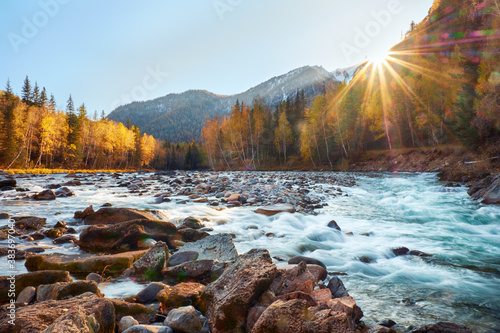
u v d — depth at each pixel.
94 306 2.79
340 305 2.99
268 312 2.66
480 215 11.49
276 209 10.62
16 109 54.47
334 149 60.34
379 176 30.06
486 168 21.39
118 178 27.83
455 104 34.31
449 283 4.93
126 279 4.53
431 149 39.22
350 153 55.34
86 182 22.69
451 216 11.37
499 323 3.55
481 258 6.38
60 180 24.75
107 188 18.58
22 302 3.19
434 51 55.59
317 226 8.95
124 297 3.80
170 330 2.84
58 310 2.69
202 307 3.39
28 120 54.78
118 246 6.23
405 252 6.73
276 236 7.79
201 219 9.10
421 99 44.88
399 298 4.27
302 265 3.91
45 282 3.81
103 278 4.51
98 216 8.05
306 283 3.54
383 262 6.09
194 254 5.23
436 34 58.94
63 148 64.75
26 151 52.56
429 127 43.62
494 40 32.38
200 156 106.19
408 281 5.00
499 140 26.72
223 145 77.50
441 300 4.21
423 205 13.77
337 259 6.12
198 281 4.49
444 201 14.71
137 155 97.69
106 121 81.31
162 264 4.77
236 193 14.04
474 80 38.41
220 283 3.48
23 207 10.74
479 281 5.04
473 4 49.28
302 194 15.64
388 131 53.97
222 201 12.95
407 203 14.40
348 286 4.73
